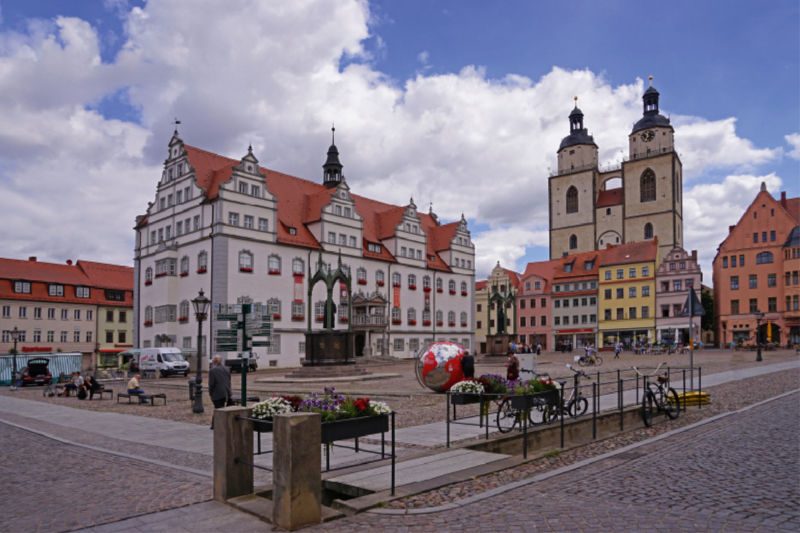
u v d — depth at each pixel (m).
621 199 116.81
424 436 13.79
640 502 8.00
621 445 12.77
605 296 91.75
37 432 15.96
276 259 58.84
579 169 120.31
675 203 110.44
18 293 76.25
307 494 7.14
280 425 7.14
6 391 36.84
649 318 87.31
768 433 13.35
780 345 78.06
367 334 66.25
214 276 53.84
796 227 79.75
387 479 9.12
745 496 8.27
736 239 83.88
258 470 10.57
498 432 13.12
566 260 98.75
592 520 7.21
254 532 6.92
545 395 13.37
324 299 63.34
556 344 96.94
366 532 6.88
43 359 46.53
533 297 99.94
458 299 83.50
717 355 60.19
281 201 65.38
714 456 11.04
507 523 7.14
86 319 83.00
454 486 8.88
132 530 7.07
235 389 29.98
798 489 8.62
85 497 8.71
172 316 58.59
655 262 88.06
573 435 13.70
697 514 7.45
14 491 9.23
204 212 55.81
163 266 59.28
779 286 80.19
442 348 24.64
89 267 87.25
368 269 69.12
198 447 13.27
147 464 11.12
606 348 90.00
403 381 34.34
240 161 61.31
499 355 55.00
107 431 16.12
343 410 8.59
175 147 60.22
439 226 88.31
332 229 64.94
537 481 9.19
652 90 117.69
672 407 16.52
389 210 77.50
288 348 58.69
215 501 8.20
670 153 110.56
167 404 24.69
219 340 15.23
